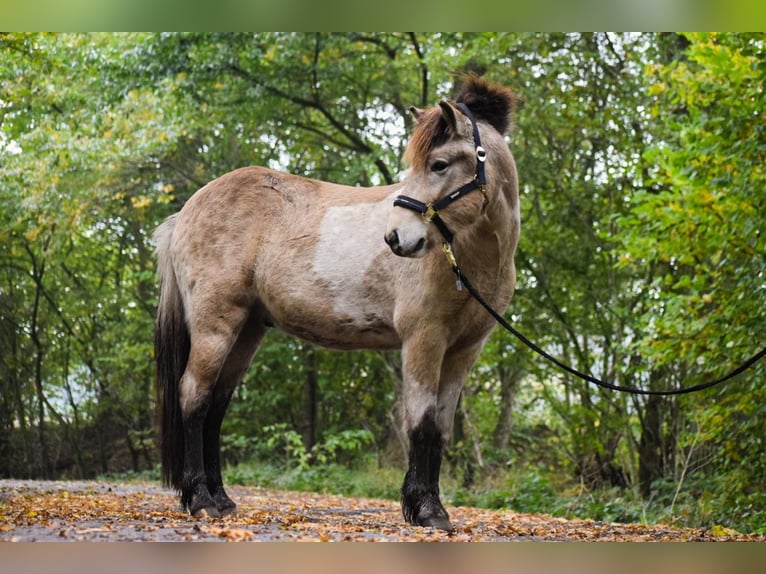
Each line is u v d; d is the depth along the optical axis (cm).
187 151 1908
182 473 644
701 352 983
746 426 922
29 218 1817
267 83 1608
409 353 573
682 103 1130
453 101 584
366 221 617
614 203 1440
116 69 1634
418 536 511
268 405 1881
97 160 1667
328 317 614
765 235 916
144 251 2145
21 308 2120
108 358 2034
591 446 1405
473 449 1566
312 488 1509
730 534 685
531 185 1473
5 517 560
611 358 1491
